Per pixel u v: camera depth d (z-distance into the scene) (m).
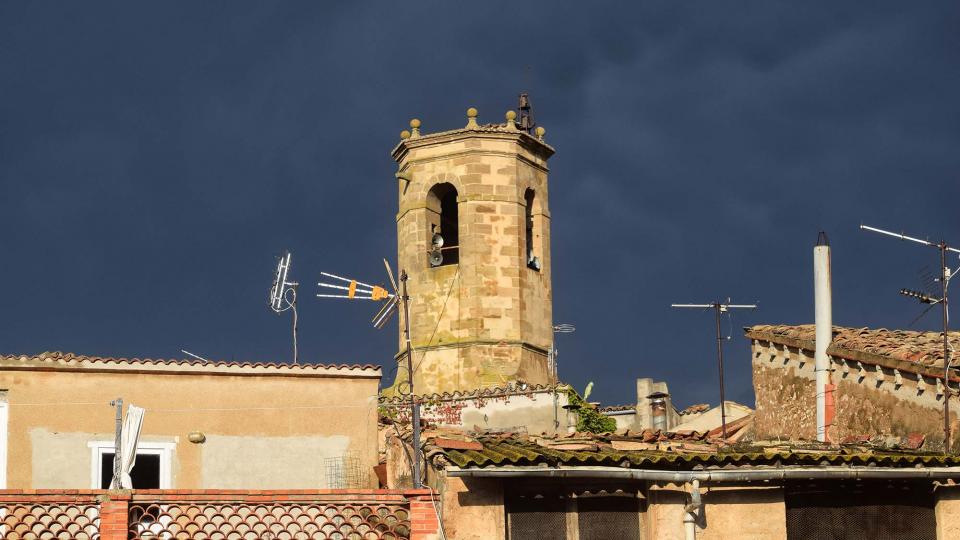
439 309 88.69
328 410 54.25
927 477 48.75
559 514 47.53
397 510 46.88
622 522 47.88
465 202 89.25
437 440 48.72
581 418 74.25
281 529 47.59
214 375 53.62
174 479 52.69
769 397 67.31
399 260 90.56
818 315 63.78
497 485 46.88
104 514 45.25
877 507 49.47
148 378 53.06
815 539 48.97
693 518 47.34
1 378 51.81
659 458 47.16
